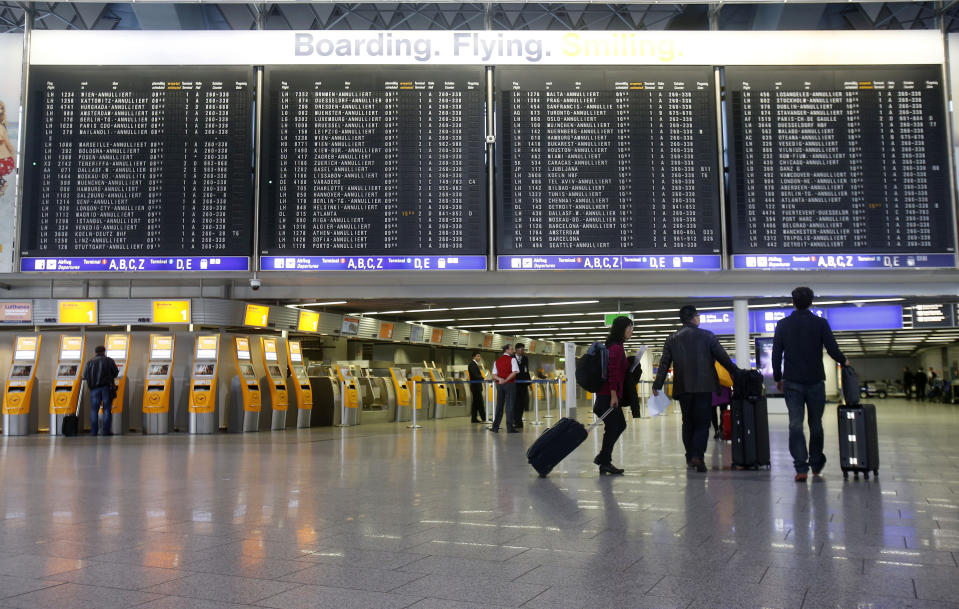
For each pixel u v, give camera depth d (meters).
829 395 34.34
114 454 8.05
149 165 10.86
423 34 11.09
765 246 10.75
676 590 2.54
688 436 6.02
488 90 11.03
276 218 10.80
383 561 2.99
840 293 11.38
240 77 11.01
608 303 15.81
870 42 11.03
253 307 12.64
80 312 11.84
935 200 10.77
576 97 10.96
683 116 10.98
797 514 3.94
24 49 11.05
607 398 5.87
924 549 3.12
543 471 5.71
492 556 3.06
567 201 10.81
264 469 6.39
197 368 12.34
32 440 10.66
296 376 13.48
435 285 11.59
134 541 3.39
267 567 2.90
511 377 11.50
